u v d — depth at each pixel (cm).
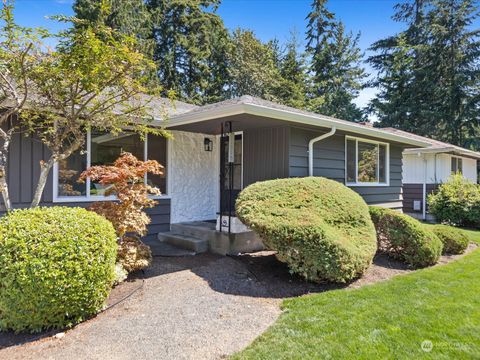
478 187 1111
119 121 514
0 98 448
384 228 600
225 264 539
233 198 744
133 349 284
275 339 299
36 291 308
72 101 441
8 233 316
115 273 402
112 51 417
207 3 2348
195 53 2175
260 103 627
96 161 627
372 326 322
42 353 279
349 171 830
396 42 2666
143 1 2031
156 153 725
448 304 377
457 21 2353
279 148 671
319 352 276
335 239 451
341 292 419
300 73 2606
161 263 548
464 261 597
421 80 2403
